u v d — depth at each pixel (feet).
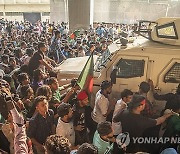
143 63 16.05
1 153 9.29
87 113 15.60
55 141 8.64
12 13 112.06
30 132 12.52
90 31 60.64
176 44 16.51
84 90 15.47
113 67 16.21
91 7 66.39
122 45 16.93
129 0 83.61
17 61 27.02
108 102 15.17
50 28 63.67
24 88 15.43
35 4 110.11
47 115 12.85
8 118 9.95
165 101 16.11
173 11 80.59
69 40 46.09
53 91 16.12
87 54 34.73
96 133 11.73
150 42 17.78
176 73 15.97
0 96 10.28
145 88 14.78
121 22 86.12
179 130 12.53
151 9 82.38
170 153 10.98
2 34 55.52
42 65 21.59
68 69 20.94
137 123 12.17
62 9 89.81
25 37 49.55
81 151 8.62
